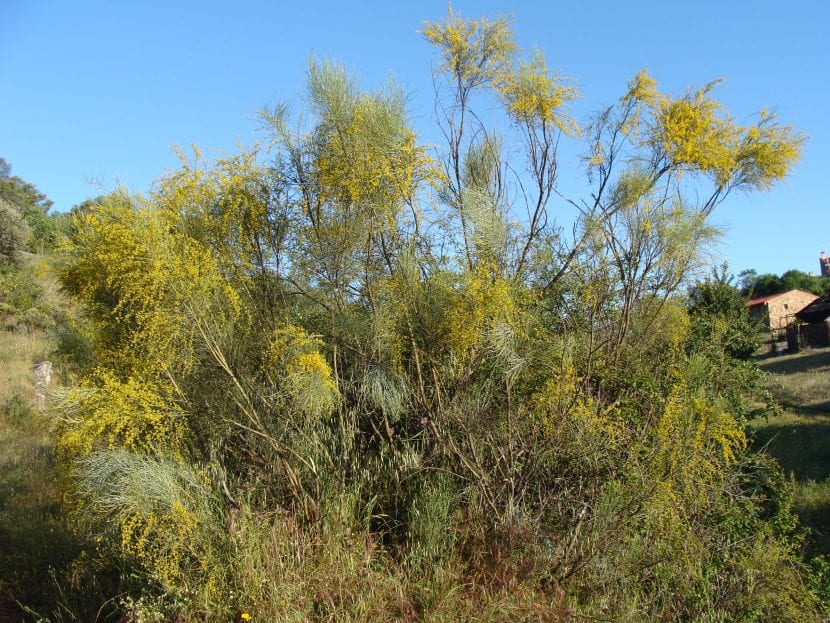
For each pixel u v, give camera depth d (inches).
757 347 408.8
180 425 183.6
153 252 175.9
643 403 242.8
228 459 205.6
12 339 632.4
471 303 204.2
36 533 218.5
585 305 262.1
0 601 182.4
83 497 186.1
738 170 297.0
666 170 288.7
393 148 210.8
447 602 157.2
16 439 370.6
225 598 155.5
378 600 156.8
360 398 211.5
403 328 214.1
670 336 276.2
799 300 1680.6
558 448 203.8
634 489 196.1
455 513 186.9
